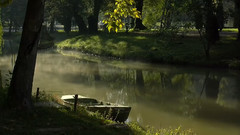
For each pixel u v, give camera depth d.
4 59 44.28
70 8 80.88
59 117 13.02
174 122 18.72
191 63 40.41
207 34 40.69
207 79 32.38
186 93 26.73
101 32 73.50
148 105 22.53
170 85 29.88
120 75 34.75
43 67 39.16
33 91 24.66
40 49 62.81
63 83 29.20
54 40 76.62
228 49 44.06
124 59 48.00
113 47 54.28
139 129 14.55
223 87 28.86
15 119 12.12
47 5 85.31
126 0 14.28
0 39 28.73
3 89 15.98
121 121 16.95
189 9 39.88
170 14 58.59
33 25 13.33
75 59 48.22
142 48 50.50
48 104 15.86
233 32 63.91
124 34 64.50
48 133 10.85
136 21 73.56
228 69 37.47
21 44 13.48
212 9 40.31
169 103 23.33
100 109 16.61
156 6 74.75
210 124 18.67
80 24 80.44
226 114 20.72
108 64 43.00
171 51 46.16
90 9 86.19
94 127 12.21
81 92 25.83
